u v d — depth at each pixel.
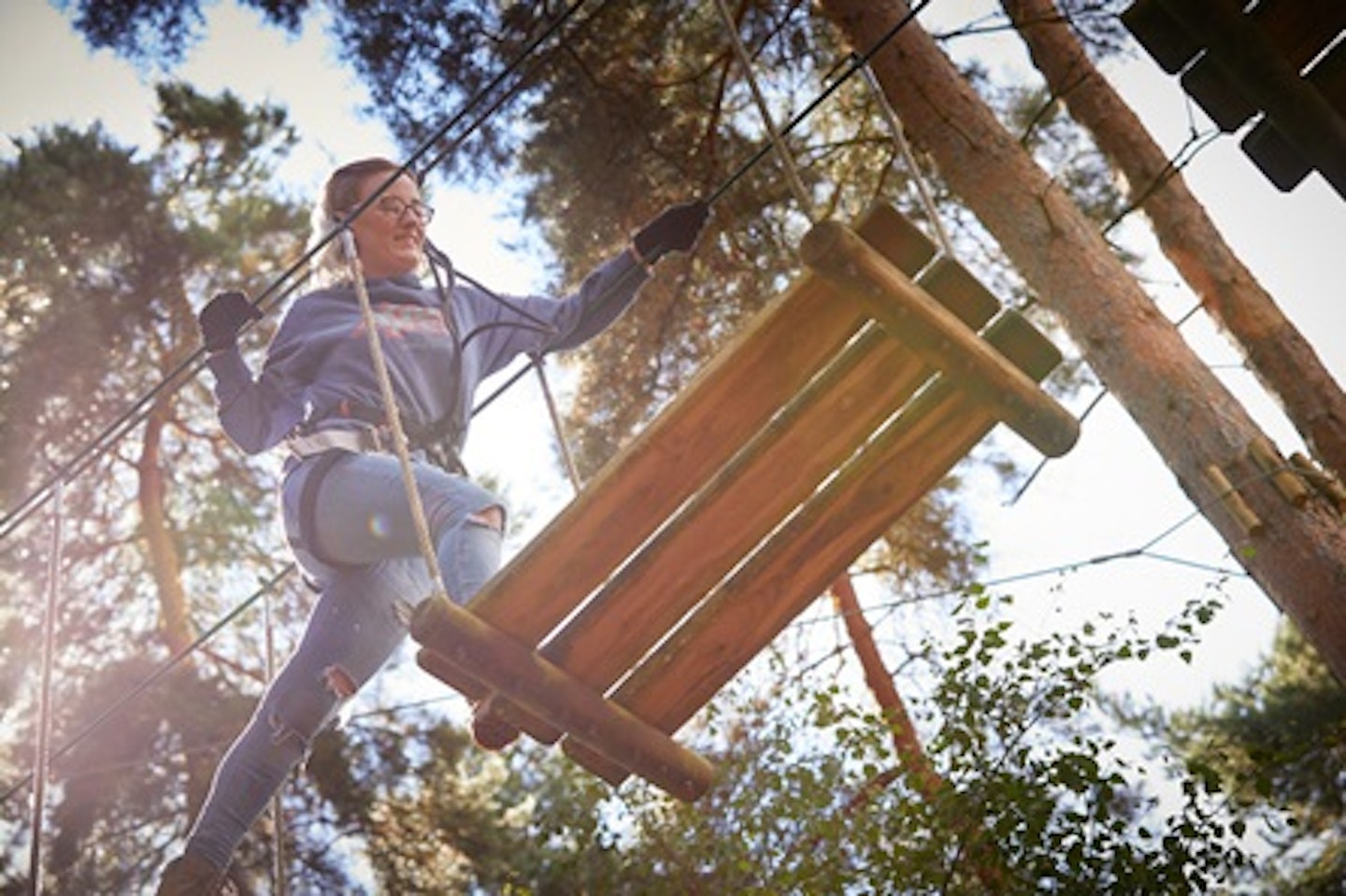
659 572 4.23
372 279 4.80
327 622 4.59
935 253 4.04
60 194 13.82
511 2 10.47
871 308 3.92
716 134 10.41
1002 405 4.06
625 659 4.32
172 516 14.41
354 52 10.42
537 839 8.07
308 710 4.59
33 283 13.70
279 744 4.59
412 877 12.67
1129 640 6.38
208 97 14.45
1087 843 6.07
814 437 4.17
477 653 4.04
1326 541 6.24
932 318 3.95
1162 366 6.81
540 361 4.94
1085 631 6.46
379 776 12.99
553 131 10.30
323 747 12.95
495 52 10.37
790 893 6.73
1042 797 6.10
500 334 4.91
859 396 4.14
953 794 6.25
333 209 4.97
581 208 10.37
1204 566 6.40
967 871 6.20
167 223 14.04
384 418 4.48
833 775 7.06
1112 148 8.21
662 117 10.34
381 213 4.88
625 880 7.70
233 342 4.60
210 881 4.49
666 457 4.07
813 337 4.02
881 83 7.75
